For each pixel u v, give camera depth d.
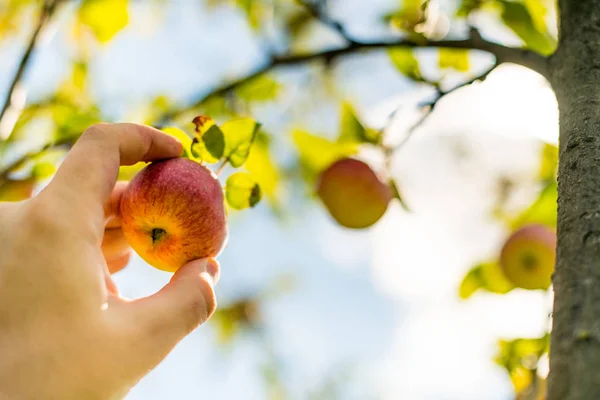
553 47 0.61
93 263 0.45
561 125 0.45
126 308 0.45
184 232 0.51
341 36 0.60
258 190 0.54
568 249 0.40
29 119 0.69
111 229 0.56
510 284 0.66
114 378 0.44
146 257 0.53
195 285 0.48
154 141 0.51
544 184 0.66
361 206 0.64
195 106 0.64
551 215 0.67
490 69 0.54
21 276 0.44
